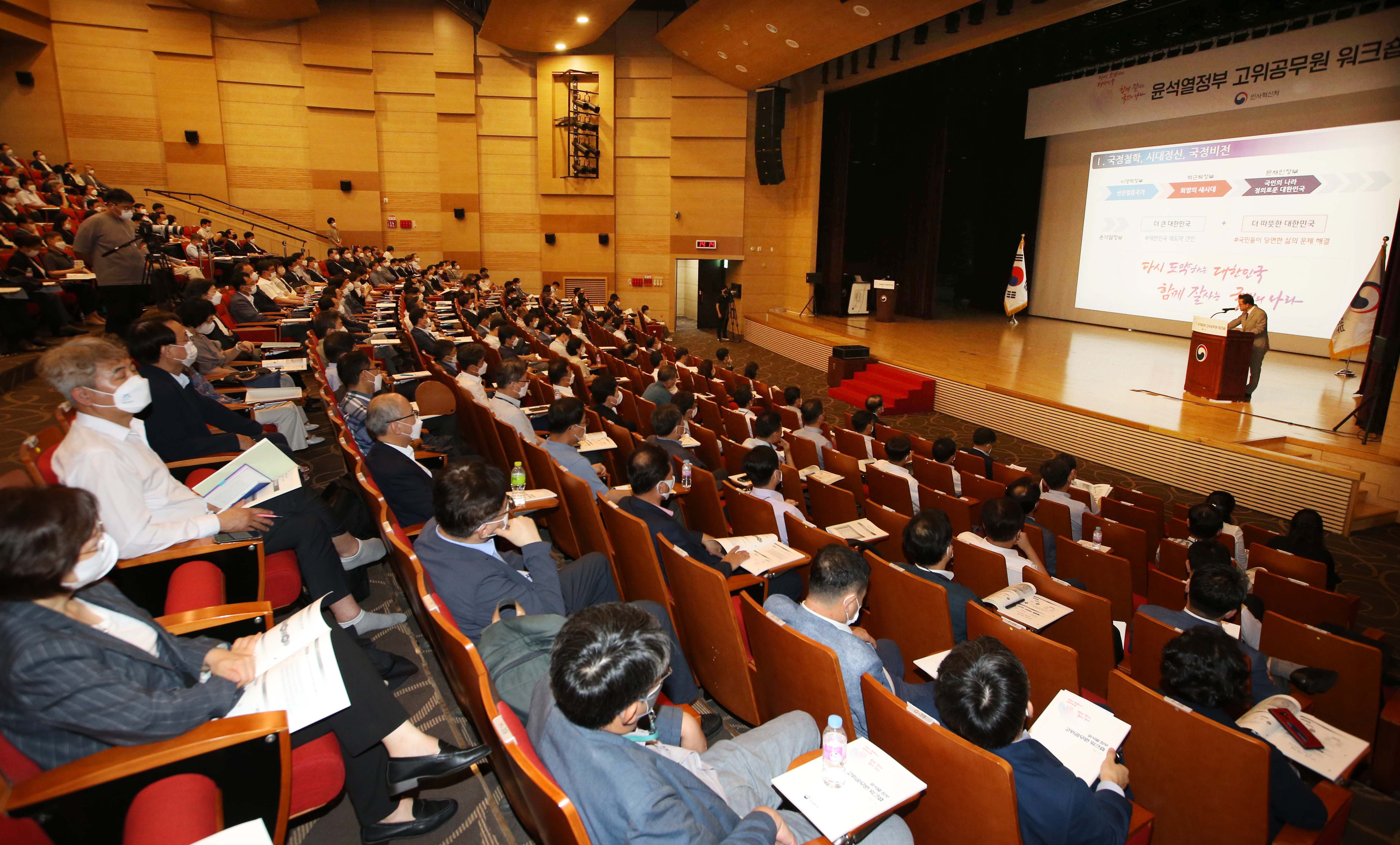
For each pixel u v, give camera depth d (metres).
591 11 15.39
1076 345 14.59
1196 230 14.40
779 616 2.70
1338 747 2.50
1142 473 8.67
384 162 18.69
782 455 6.62
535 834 2.12
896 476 5.57
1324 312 12.45
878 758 2.08
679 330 21.41
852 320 18.67
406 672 3.23
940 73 17.33
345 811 2.52
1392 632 5.27
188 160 17.27
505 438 5.33
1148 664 3.29
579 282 19.83
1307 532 5.05
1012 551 3.99
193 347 4.45
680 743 2.32
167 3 16.59
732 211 19.72
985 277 20.55
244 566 2.95
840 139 18.81
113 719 1.76
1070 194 17.28
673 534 3.60
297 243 17.97
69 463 2.70
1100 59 14.67
